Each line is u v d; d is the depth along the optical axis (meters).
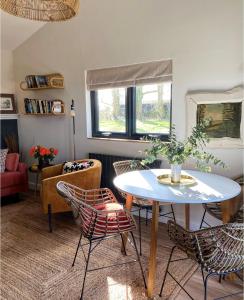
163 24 2.91
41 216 3.41
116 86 3.40
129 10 3.13
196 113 2.78
